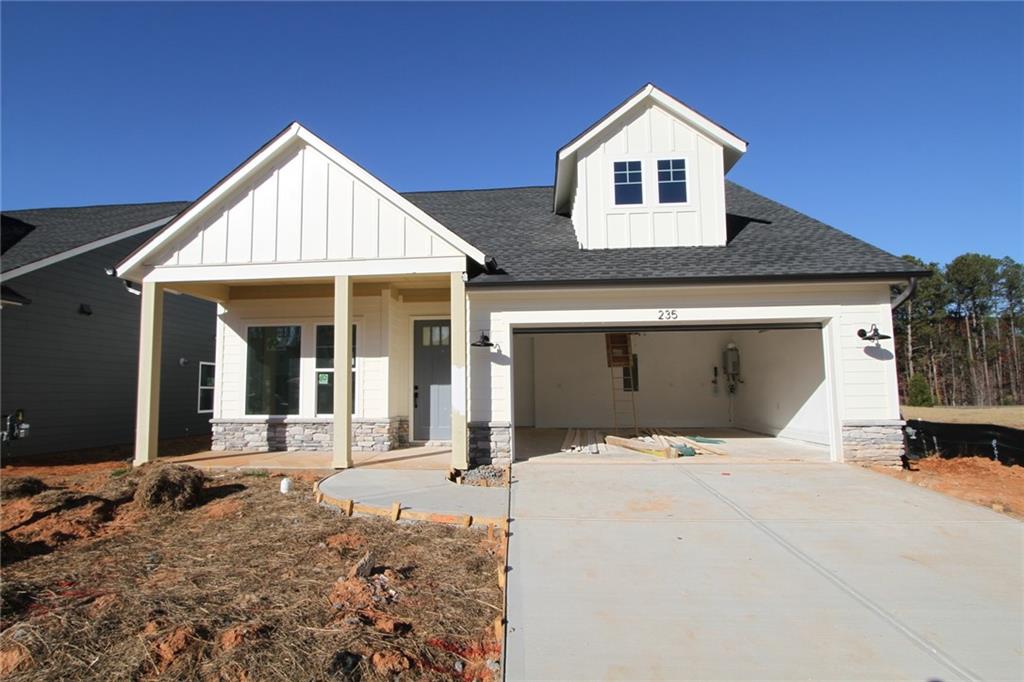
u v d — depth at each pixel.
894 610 3.75
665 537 5.22
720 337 14.09
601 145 10.32
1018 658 3.16
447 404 11.27
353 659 3.16
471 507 6.23
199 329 15.99
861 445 8.55
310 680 2.97
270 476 8.39
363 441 10.47
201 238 9.36
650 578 4.29
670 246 10.02
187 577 4.49
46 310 11.44
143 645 3.35
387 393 10.58
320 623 3.65
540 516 5.88
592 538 5.20
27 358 11.00
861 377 8.64
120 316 13.38
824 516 5.84
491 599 4.09
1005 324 44.09
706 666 3.11
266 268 9.21
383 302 10.72
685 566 4.53
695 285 8.59
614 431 13.22
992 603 3.84
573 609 3.79
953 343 43.47
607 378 14.24
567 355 14.38
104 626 3.61
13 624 3.67
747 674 3.02
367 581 4.27
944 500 6.42
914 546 4.95
